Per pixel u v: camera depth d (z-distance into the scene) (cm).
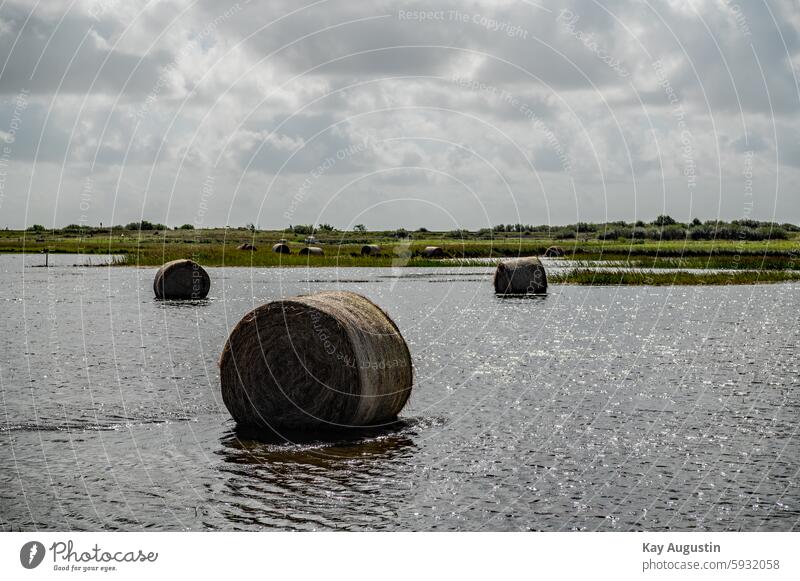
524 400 1384
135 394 1419
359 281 4578
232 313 2816
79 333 2264
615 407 1322
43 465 997
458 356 1873
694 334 2264
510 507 862
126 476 956
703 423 1209
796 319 2648
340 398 1179
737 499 885
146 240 9625
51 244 9425
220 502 871
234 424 1215
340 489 911
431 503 872
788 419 1231
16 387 1470
